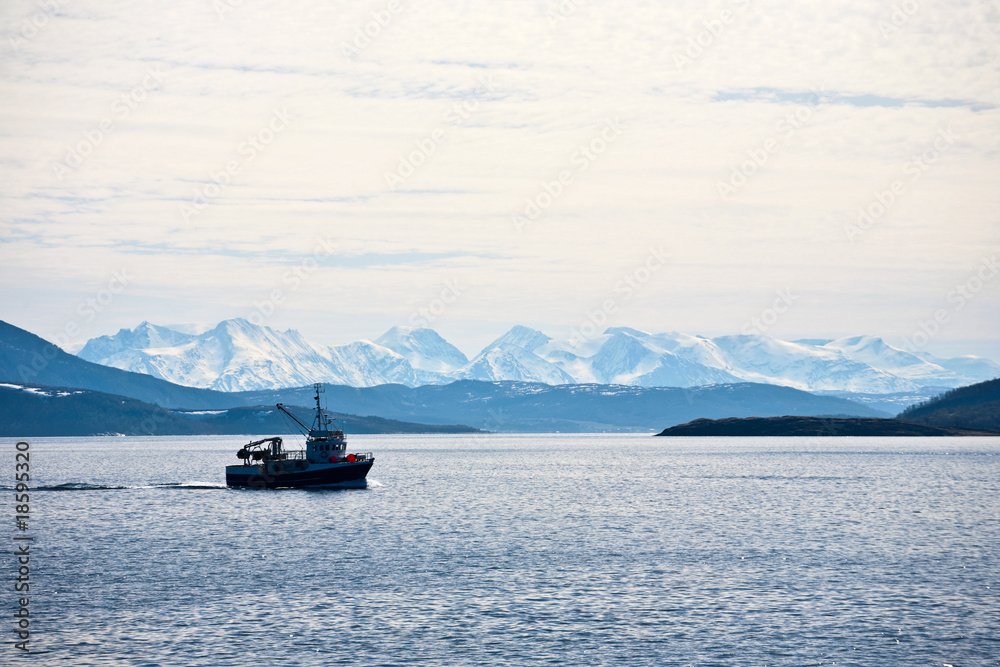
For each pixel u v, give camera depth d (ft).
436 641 405.59
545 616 446.60
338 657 383.65
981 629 422.41
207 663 375.86
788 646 398.01
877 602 472.44
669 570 558.56
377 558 602.44
